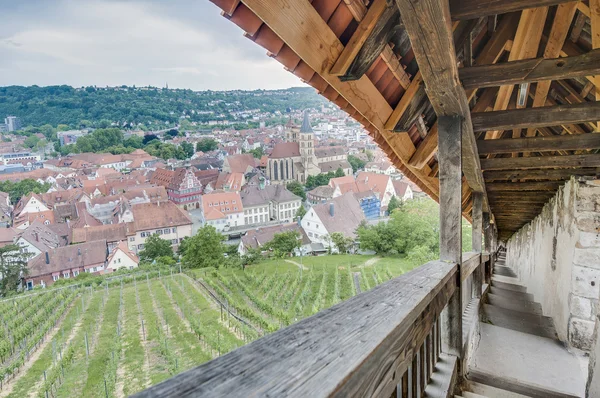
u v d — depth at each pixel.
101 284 35.53
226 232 57.94
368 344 0.86
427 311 1.60
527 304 5.96
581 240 3.93
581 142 2.98
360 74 1.64
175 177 74.88
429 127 3.02
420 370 1.70
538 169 4.36
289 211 65.44
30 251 43.62
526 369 3.47
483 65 1.94
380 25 1.54
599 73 1.78
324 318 0.95
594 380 2.45
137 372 19.05
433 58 1.58
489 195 6.23
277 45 1.44
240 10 1.24
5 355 21.33
